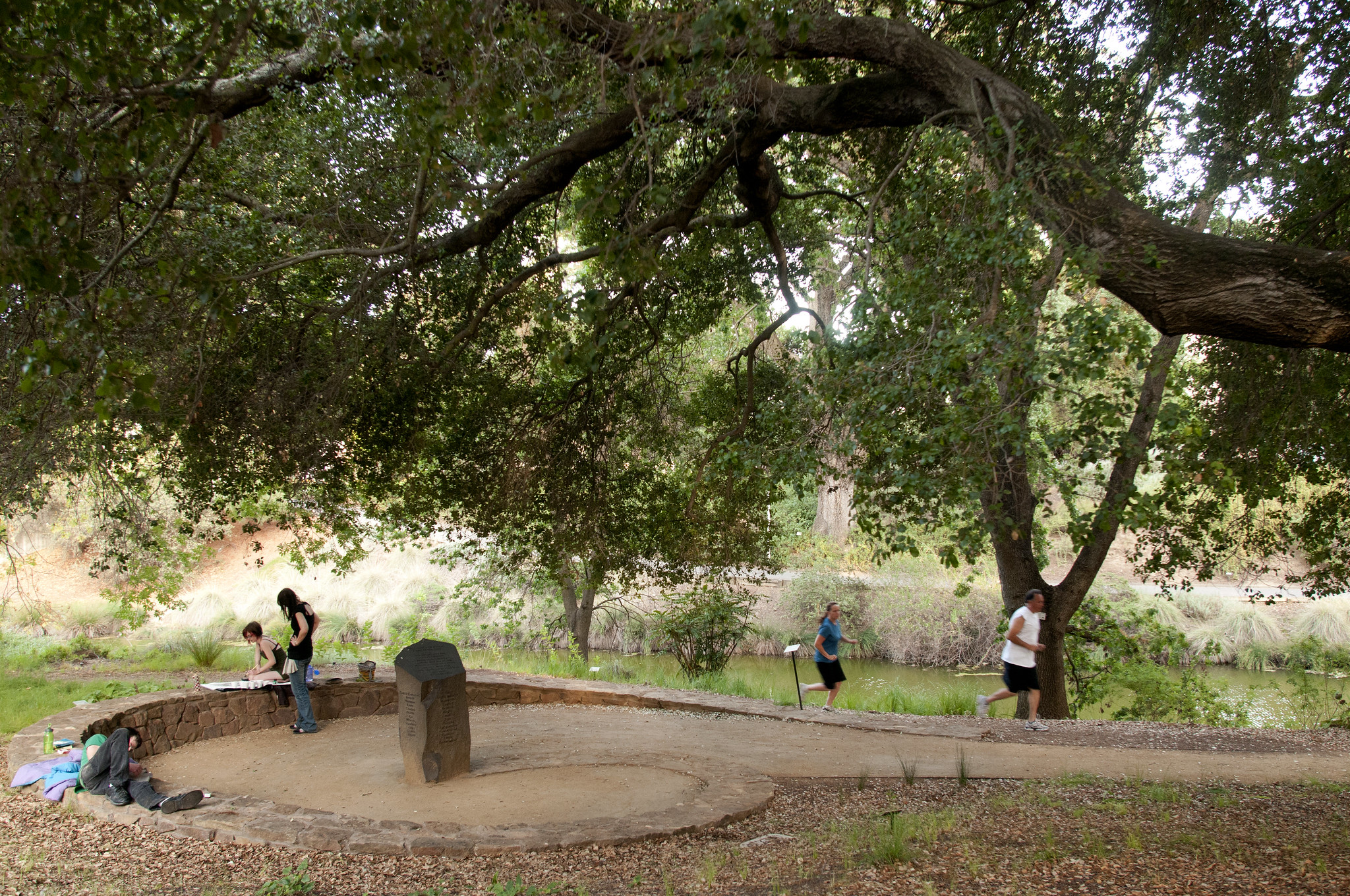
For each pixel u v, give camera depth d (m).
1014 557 12.63
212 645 14.24
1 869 4.94
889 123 7.54
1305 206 8.59
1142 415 11.30
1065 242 5.52
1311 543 12.31
